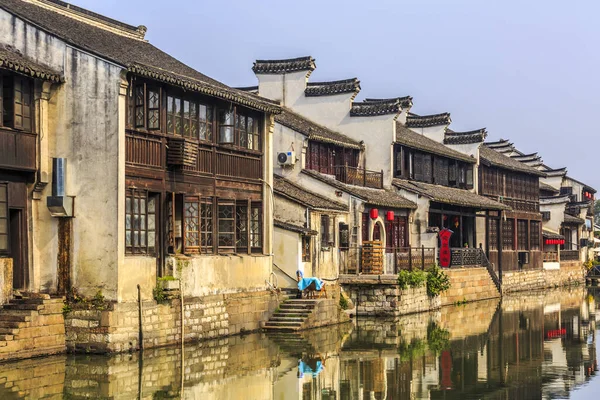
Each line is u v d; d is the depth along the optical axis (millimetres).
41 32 24406
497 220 52500
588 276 74375
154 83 25188
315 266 35125
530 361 26000
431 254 42500
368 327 33312
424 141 48875
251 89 46438
